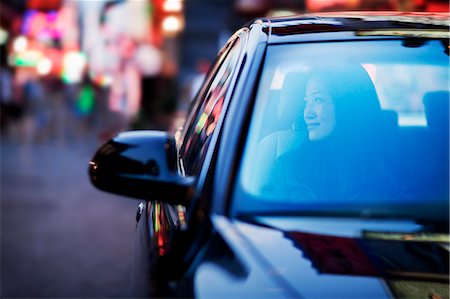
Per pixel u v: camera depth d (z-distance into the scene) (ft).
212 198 6.84
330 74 8.23
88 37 79.36
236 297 5.61
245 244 6.15
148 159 7.32
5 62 81.56
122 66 79.71
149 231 8.11
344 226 6.50
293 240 6.23
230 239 6.26
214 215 6.68
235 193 6.91
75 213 30.68
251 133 7.52
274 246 6.13
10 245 24.47
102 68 79.82
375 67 8.32
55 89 81.05
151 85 82.12
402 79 8.34
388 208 6.86
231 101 7.84
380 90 8.30
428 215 6.70
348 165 7.80
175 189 7.10
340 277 5.75
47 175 43.21
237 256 6.01
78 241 25.21
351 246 6.14
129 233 26.76
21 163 49.93
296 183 7.52
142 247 8.09
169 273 6.30
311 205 6.92
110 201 33.96
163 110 79.20
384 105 8.25
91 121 81.20
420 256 6.02
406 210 6.81
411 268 5.88
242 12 72.28
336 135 8.10
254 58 8.23
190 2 105.09
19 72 81.05
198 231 6.59
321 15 9.49
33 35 79.87
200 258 6.22
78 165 49.55
